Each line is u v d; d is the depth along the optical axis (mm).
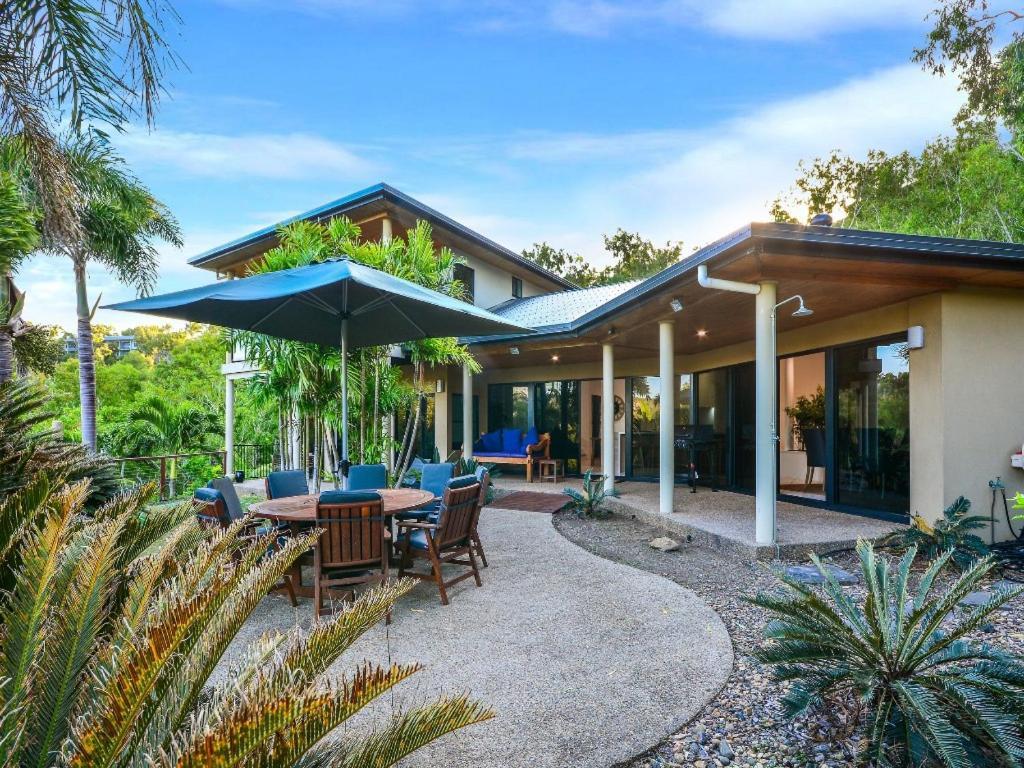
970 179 17609
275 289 4562
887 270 5250
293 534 4266
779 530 6098
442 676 3066
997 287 5906
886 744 2223
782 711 2674
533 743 2428
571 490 8523
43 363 11992
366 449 7645
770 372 5480
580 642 3527
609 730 2521
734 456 9750
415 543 4559
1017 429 5918
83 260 10258
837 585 2861
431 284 7965
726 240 4770
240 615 1512
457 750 2375
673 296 6207
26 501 1992
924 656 2363
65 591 1685
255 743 1098
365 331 6496
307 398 7473
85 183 6992
